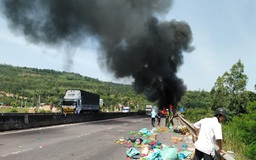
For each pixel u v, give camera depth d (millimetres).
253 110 33875
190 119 45062
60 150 10914
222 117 5586
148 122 35375
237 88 70188
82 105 48094
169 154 8148
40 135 16625
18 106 155250
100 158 9461
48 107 114438
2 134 16391
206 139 5496
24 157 9117
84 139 15125
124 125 28219
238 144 14891
